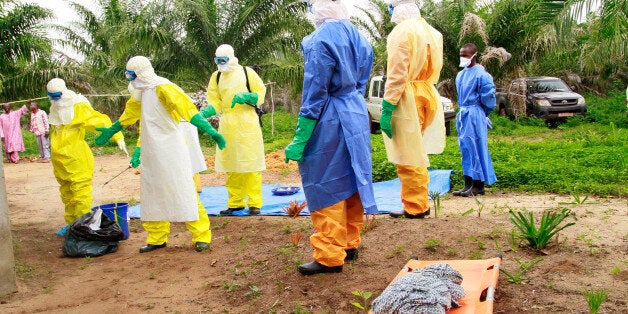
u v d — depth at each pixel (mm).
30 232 7809
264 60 21906
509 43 21781
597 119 20562
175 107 6039
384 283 4641
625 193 8133
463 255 5066
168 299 4996
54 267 6160
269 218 7754
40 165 17078
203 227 6422
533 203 7832
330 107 4723
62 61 21969
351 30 4859
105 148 21062
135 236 7422
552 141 14516
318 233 4902
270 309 4477
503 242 5316
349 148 4695
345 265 5082
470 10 22469
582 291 4203
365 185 4723
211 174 12711
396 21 6387
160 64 21547
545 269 4664
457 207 7789
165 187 6160
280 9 21281
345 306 4355
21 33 18609
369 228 6082
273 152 16016
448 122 19750
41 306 4996
